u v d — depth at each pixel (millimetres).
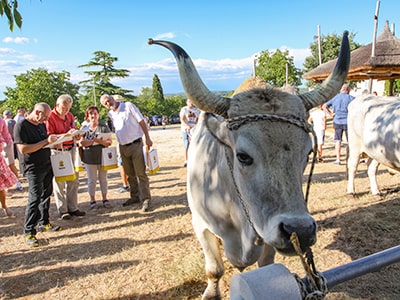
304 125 1995
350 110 6125
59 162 5281
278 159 1887
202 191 2893
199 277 3730
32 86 38656
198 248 4488
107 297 3518
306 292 1335
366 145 5586
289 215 1782
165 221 5551
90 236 5156
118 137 6062
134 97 57938
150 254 4414
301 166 1966
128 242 4832
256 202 1945
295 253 1804
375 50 10828
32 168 4832
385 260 1557
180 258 4215
